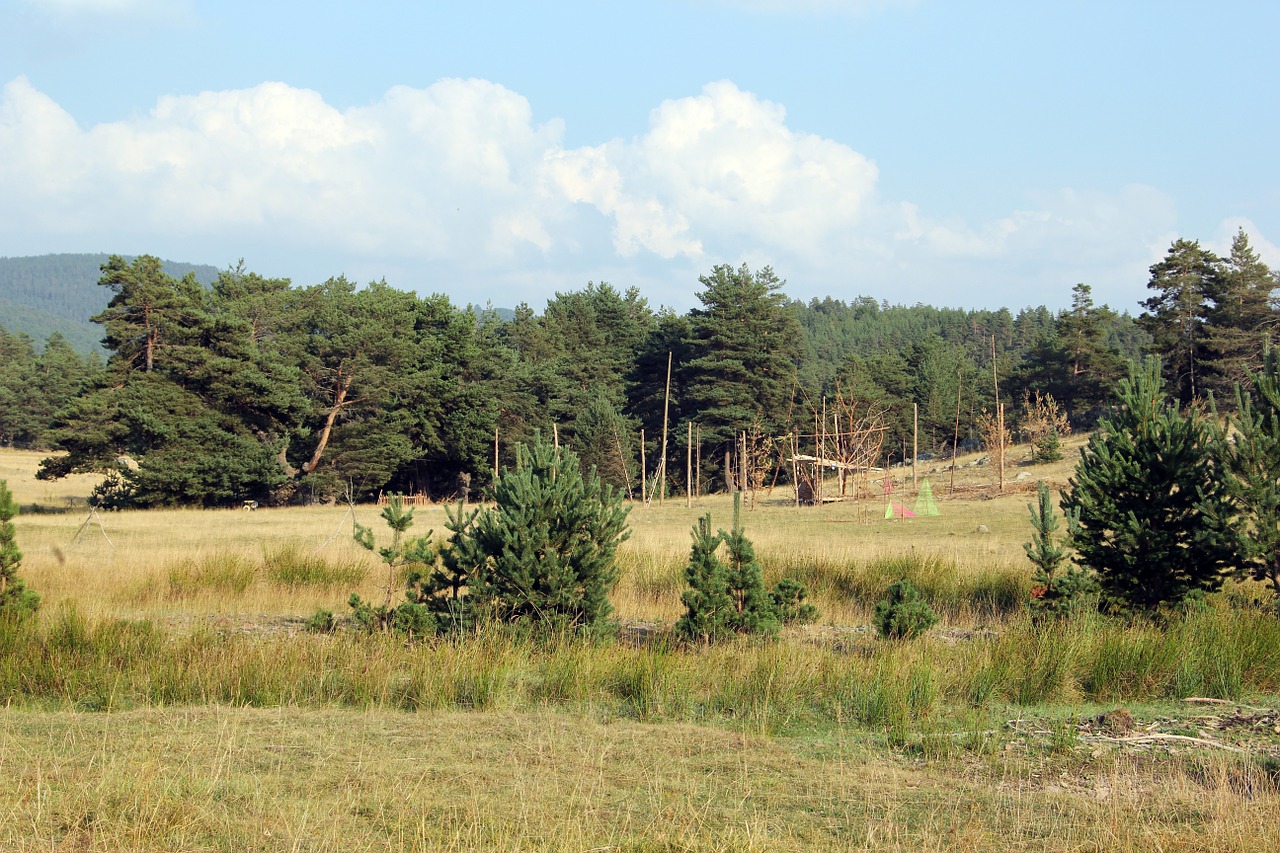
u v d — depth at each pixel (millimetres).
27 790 6266
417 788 6586
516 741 7859
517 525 12023
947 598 16500
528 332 82875
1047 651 10172
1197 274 55281
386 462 58688
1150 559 13039
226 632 11914
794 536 29797
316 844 5602
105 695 9180
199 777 6688
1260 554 12508
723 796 6648
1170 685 9906
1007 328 169625
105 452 50344
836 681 9617
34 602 12219
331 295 67812
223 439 51719
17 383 110062
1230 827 5926
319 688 9406
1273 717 8633
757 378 66375
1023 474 45656
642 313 104750
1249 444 12555
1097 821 6129
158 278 53250
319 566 18609
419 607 11766
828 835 5945
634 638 12992
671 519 39906
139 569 18609
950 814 6309
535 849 5621
